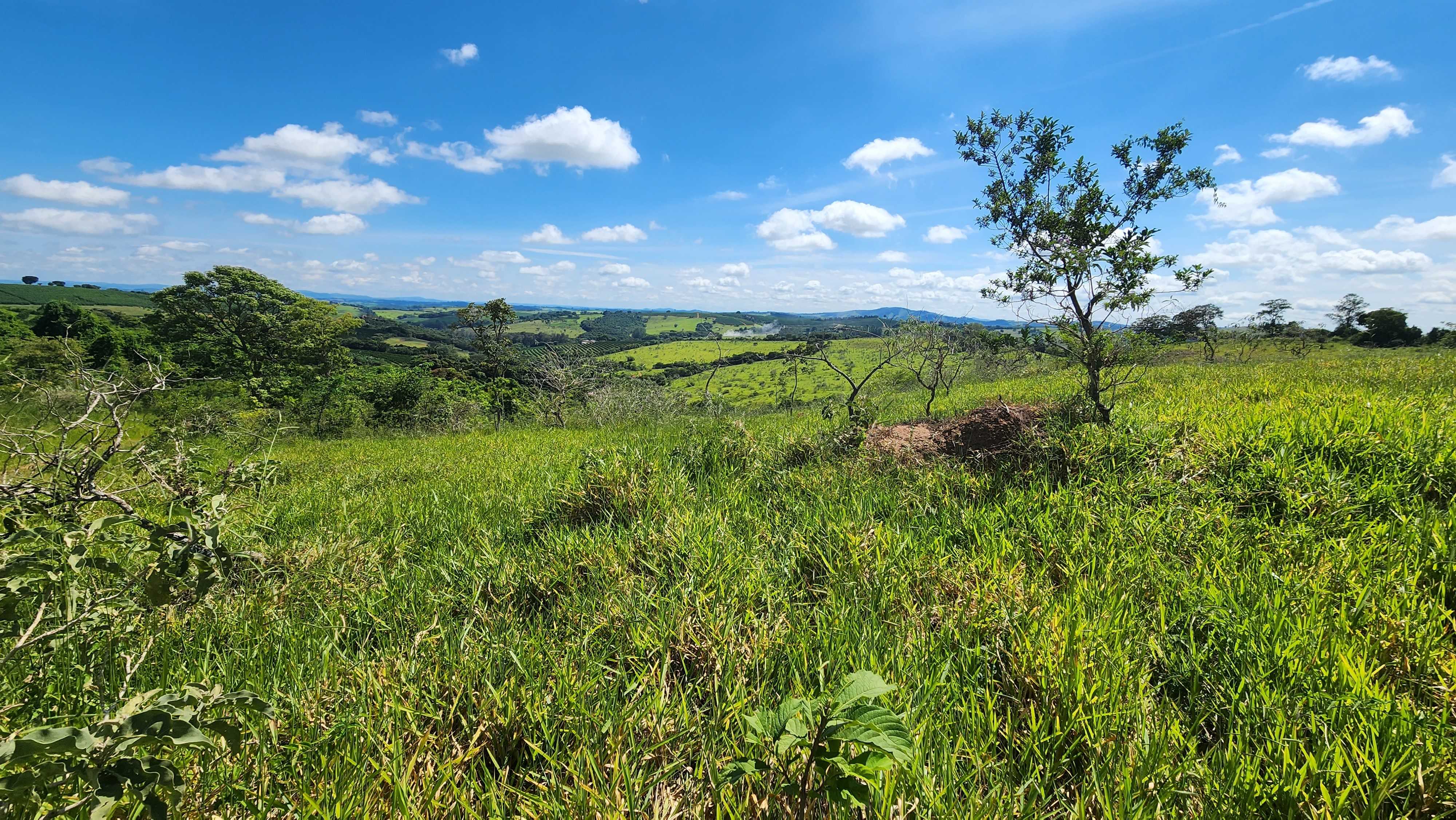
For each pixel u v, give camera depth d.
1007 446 4.96
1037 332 5.37
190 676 2.22
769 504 4.30
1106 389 5.45
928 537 3.45
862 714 1.28
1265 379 8.20
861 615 2.63
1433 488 3.46
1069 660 2.09
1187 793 1.65
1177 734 1.81
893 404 10.10
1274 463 3.74
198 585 1.62
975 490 4.16
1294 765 1.67
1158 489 3.78
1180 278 4.88
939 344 7.40
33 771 1.06
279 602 2.98
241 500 3.31
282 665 2.36
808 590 3.02
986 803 1.58
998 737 1.92
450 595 3.00
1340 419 4.35
